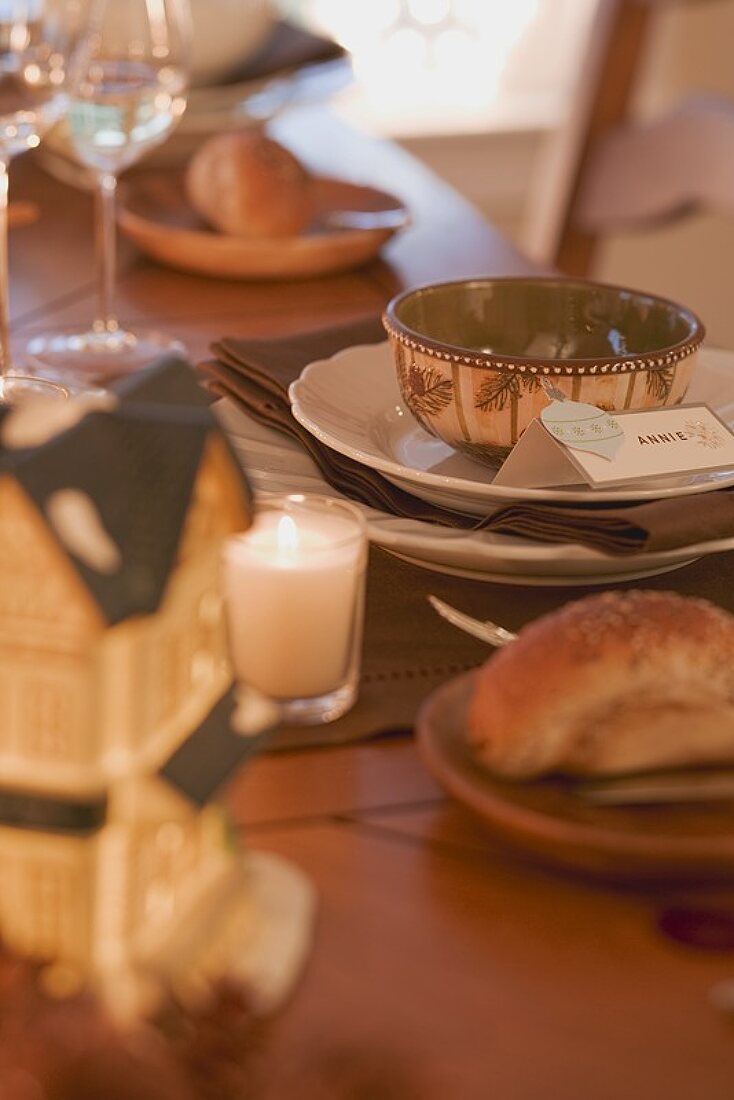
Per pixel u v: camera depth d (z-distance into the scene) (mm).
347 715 988
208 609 775
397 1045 740
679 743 875
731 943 818
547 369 1087
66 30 1274
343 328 1262
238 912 788
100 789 697
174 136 1599
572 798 867
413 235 1529
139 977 715
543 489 1082
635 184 1836
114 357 1324
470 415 1108
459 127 2365
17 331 1367
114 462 697
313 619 976
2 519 660
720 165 1730
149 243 1465
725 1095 718
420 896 853
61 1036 701
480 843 906
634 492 1062
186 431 719
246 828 917
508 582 1074
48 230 1540
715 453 1088
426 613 1053
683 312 1143
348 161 1665
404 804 949
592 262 1922
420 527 1066
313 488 1119
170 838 740
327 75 1690
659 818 851
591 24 1890
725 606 1064
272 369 1191
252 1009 737
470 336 1177
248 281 1462
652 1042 749
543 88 2436
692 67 2299
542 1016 764
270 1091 709
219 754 759
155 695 719
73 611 673
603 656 871
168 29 1334
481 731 885
